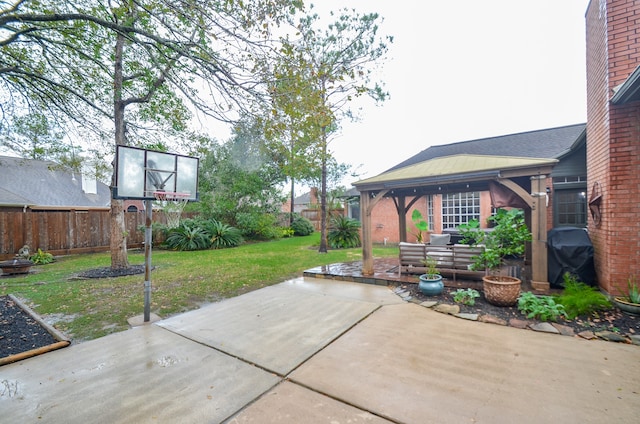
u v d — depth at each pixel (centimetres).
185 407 219
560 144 991
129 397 231
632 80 341
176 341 335
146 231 402
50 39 435
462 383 246
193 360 291
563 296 419
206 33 349
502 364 276
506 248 513
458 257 534
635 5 409
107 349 316
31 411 214
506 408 213
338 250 1138
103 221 1131
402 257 591
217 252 1097
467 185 737
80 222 1071
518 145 1102
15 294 516
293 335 349
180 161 448
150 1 346
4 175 1440
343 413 211
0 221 901
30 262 714
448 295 482
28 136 598
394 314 418
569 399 222
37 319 398
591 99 531
